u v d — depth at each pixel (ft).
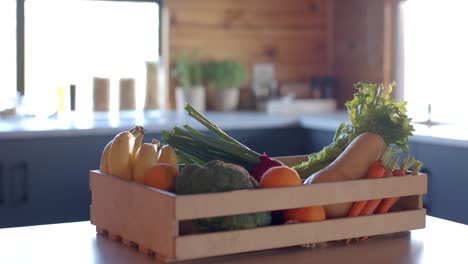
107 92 14.08
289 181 4.65
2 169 11.44
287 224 4.68
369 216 4.99
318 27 16.76
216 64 15.43
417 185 5.18
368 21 15.66
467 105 13.67
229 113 15.07
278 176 4.65
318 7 16.72
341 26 16.47
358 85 5.43
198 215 4.33
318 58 16.84
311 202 4.72
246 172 4.66
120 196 4.90
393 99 5.35
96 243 4.96
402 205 5.35
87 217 12.14
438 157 11.27
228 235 4.46
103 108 14.11
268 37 16.26
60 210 11.92
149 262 4.47
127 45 14.98
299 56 16.63
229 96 15.48
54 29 14.28
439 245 4.96
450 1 13.93
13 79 14.07
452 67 13.97
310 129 13.89
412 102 14.87
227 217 4.46
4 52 13.98
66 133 11.77
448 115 14.06
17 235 5.20
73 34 14.46
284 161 5.84
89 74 14.66
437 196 11.35
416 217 5.21
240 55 16.02
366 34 15.72
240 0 15.88
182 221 4.61
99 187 5.18
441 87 14.24
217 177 4.46
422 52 14.64
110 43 14.82
